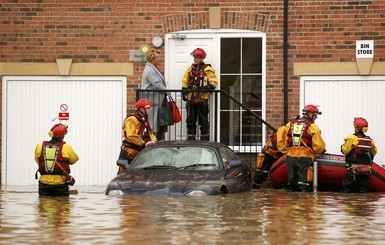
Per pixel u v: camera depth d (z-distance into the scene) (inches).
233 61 1801.2
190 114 1755.7
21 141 1833.2
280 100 1793.8
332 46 1786.4
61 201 1253.1
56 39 1819.6
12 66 1825.8
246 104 1803.6
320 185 1632.6
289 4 1790.1
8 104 1831.9
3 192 1521.9
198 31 1801.2
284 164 1606.8
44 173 1352.1
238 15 1793.8
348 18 1781.5
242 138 1796.3
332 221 998.4
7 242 815.1
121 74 1811.0
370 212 1113.4
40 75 1825.8
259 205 1196.5
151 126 1648.6
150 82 1742.1
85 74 1817.2
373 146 1557.6
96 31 1813.5
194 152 1421.0
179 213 1059.3
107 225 943.7
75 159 1365.7
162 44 1802.4
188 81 1772.9
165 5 1803.6
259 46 1798.7
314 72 1786.4
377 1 1775.3
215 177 1336.1
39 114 1831.9
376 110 1787.6
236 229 908.6
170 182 1311.5
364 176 1549.0
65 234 871.1
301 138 1551.4
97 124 1828.2
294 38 1791.3
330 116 1797.5
